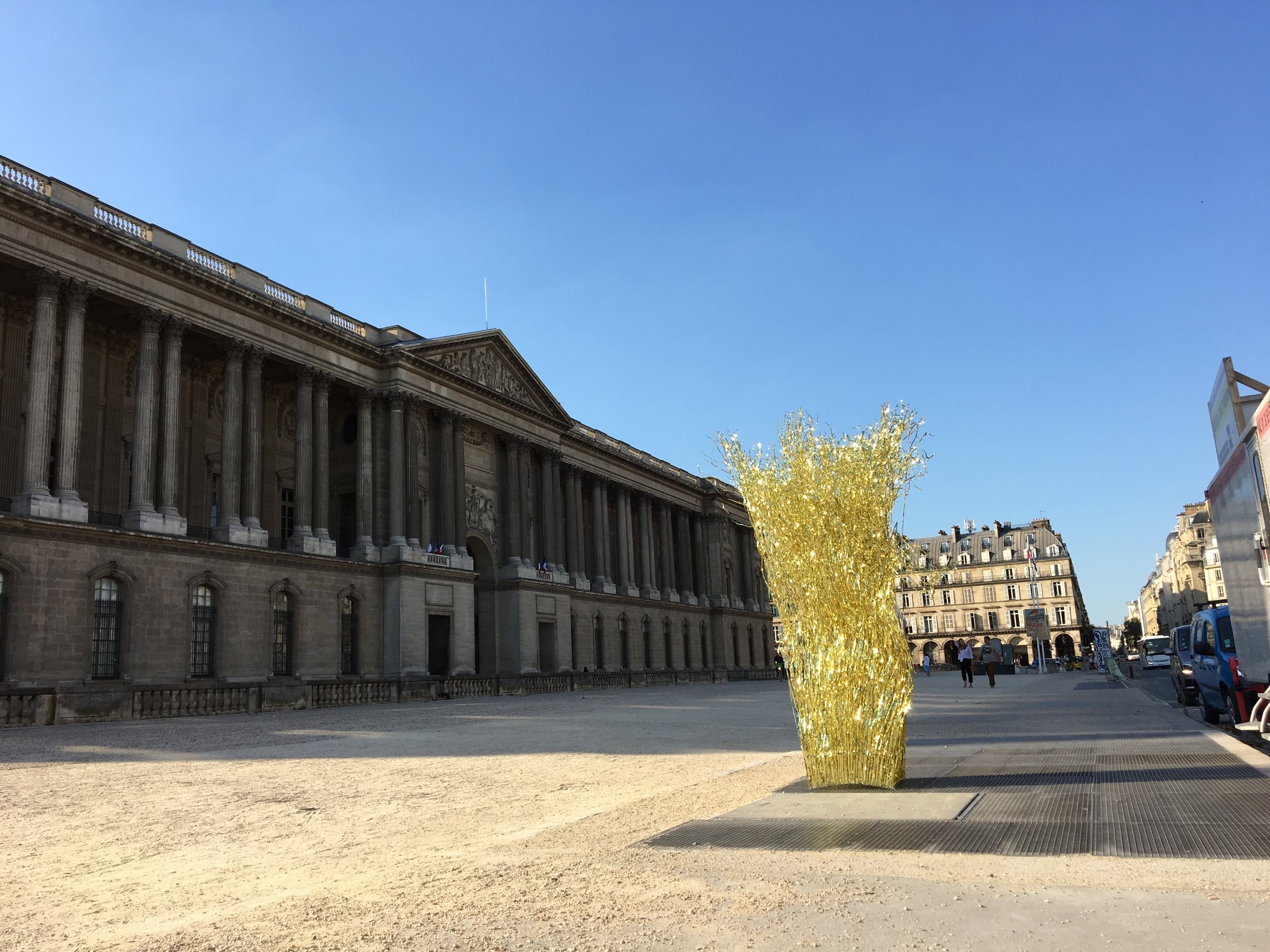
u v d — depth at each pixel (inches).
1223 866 300.4
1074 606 6314.0
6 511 1549.0
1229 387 654.5
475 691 2258.9
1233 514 694.5
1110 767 545.3
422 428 2402.8
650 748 864.3
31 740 1030.4
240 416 1916.8
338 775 701.9
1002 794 462.0
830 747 512.1
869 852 344.2
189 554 1733.5
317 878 364.8
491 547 2630.4
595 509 3248.0
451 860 374.9
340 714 1498.5
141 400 1694.1
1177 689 1320.1
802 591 530.3
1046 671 3939.5
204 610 1774.1
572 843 398.3
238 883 362.6
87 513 1582.2
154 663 1641.2
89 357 1758.1
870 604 518.9
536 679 2518.5
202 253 1873.8
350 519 2329.0
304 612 1967.3
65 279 1588.3
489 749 880.9
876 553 524.4
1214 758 559.2
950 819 398.6
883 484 533.0
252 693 1598.2
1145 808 405.7
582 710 1551.4
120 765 780.6
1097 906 262.2
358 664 2096.5
